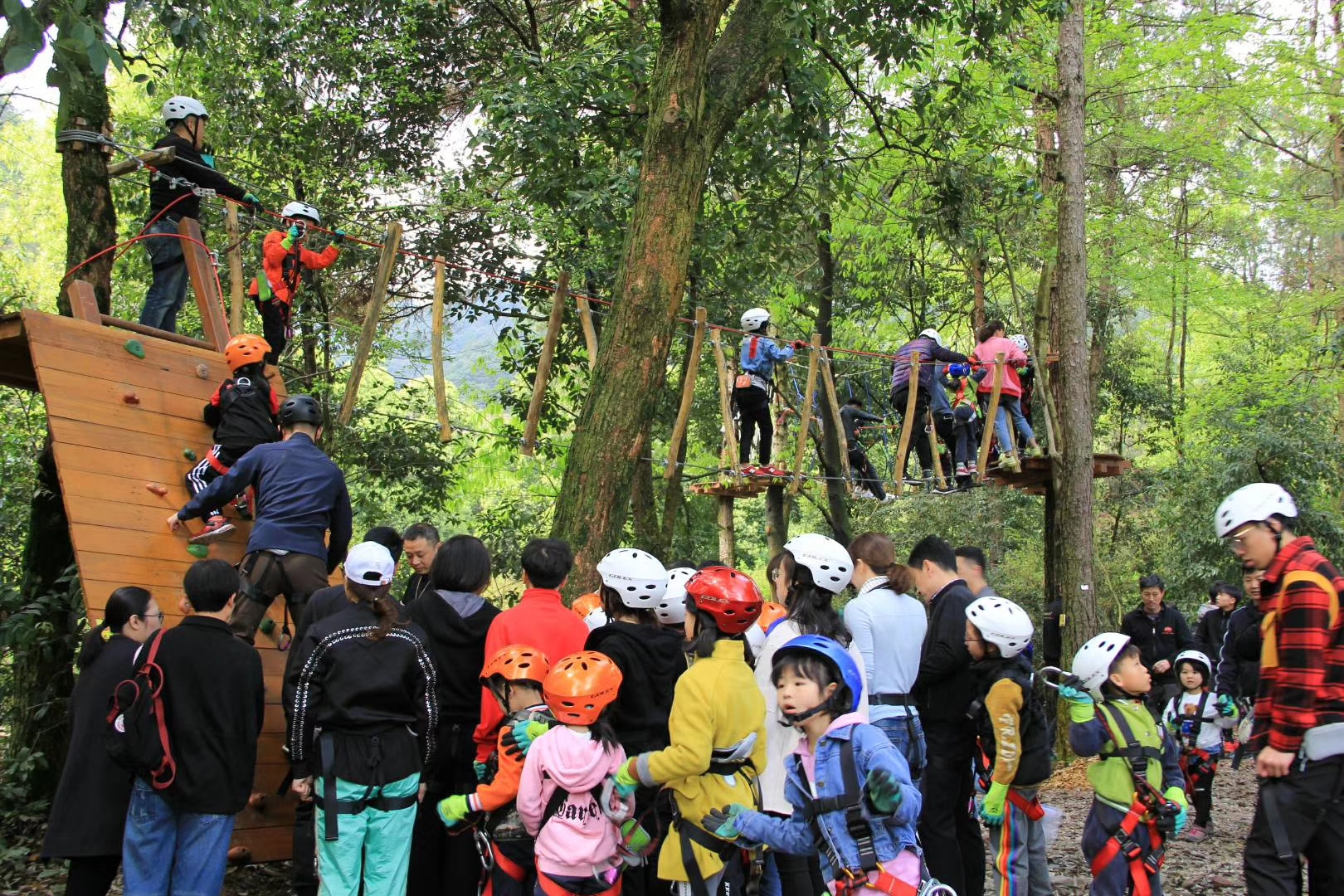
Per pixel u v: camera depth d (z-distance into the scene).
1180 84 19.28
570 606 7.31
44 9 5.34
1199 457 20.80
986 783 5.70
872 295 18.75
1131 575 22.75
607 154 14.04
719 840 3.86
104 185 7.86
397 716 4.56
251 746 4.70
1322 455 19.47
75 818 4.68
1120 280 21.92
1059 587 12.61
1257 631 8.27
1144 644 9.49
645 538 15.20
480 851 4.45
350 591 4.69
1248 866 4.36
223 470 6.07
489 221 14.71
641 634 4.52
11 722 7.69
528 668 4.33
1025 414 12.65
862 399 19.61
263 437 6.19
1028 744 5.06
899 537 22.11
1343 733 4.18
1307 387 20.55
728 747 3.86
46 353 5.77
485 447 17.56
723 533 11.88
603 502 7.62
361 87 14.73
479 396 18.44
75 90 5.39
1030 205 15.13
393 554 5.77
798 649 3.66
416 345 16.78
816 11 8.99
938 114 12.65
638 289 7.90
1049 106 17.36
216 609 4.71
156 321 7.46
